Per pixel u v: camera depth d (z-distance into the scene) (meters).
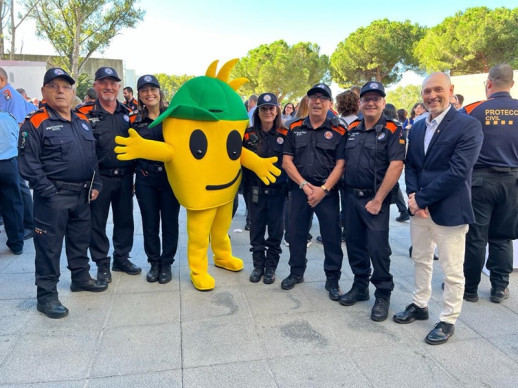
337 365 2.49
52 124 2.97
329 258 3.47
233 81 3.56
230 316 3.10
